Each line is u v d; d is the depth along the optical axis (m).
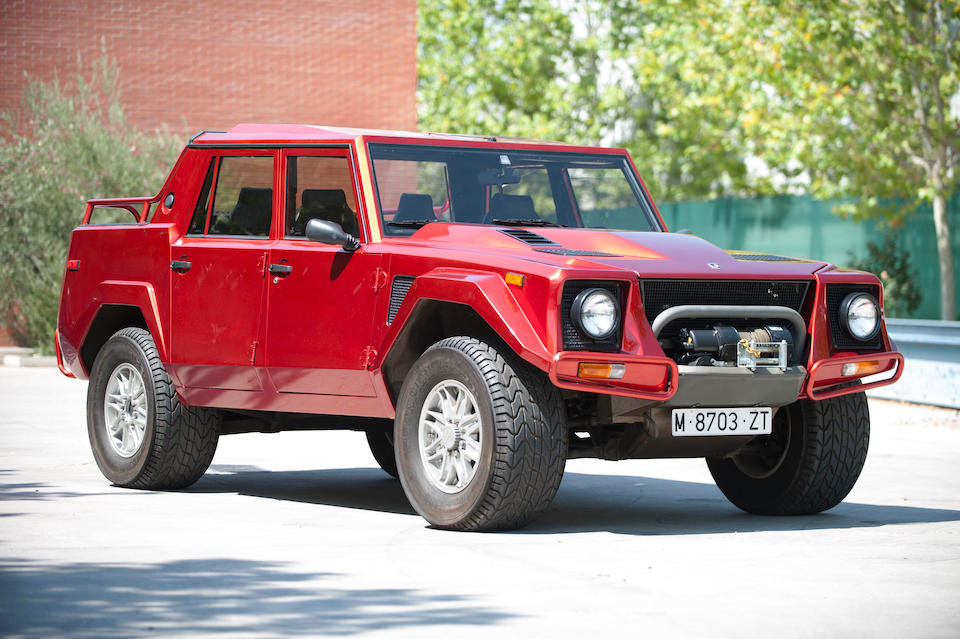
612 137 53.34
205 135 10.14
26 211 26.31
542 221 9.55
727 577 6.86
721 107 35.50
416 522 8.65
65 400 17.77
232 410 10.02
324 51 31.27
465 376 8.06
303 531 8.20
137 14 30.16
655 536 8.20
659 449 8.51
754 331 8.38
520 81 51.41
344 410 9.05
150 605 6.03
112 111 27.83
